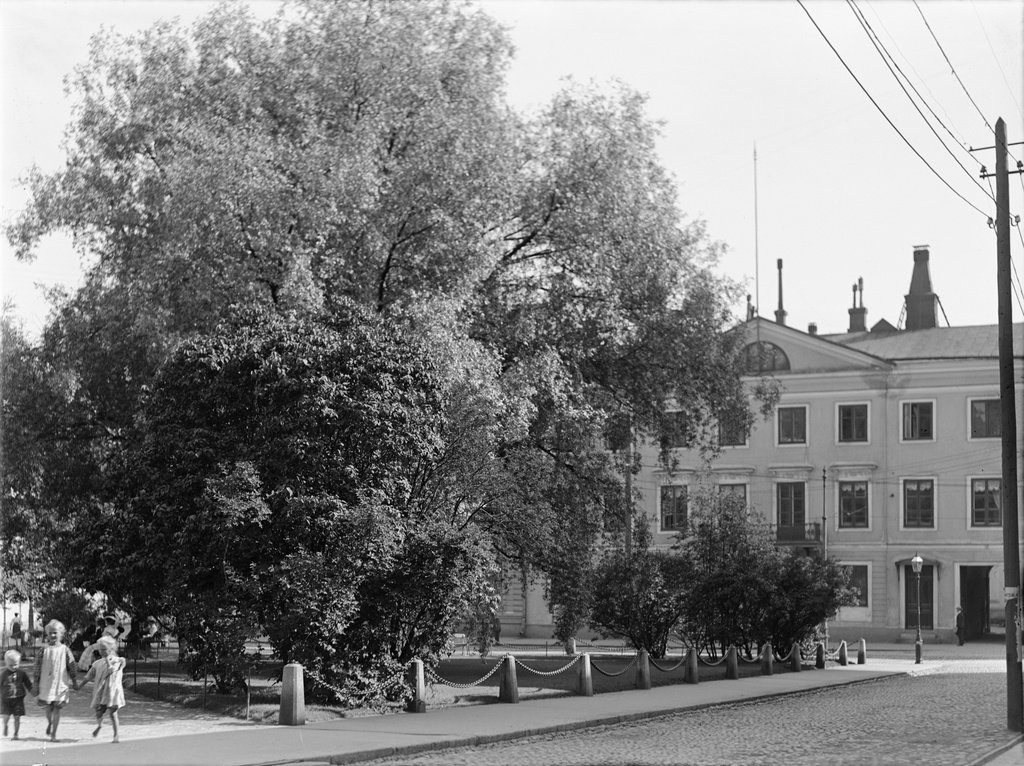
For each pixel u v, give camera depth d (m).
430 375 23.70
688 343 34.25
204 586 22.95
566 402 30.95
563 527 31.41
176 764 15.31
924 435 63.31
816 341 65.31
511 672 25.48
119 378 33.16
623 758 16.98
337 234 27.41
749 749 18.20
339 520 21.77
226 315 26.34
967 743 19.05
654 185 34.03
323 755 16.39
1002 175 23.36
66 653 18.12
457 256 28.88
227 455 22.80
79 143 32.69
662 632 38.69
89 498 34.06
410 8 30.94
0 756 15.91
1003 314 23.02
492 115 31.20
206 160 26.86
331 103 29.50
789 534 64.75
